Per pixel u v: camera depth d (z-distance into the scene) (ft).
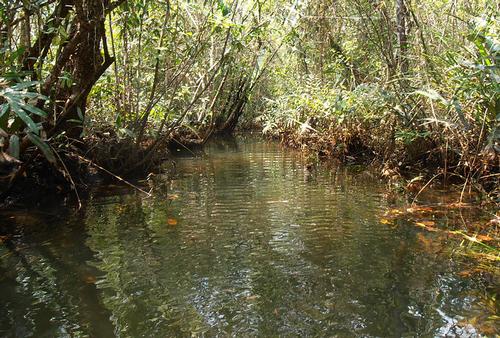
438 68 18.25
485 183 16.55
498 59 13.62
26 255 10.16
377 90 20.63
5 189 13.94
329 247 10.60
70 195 16.06
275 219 12.96
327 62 30.91
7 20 13.08
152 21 20.47
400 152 21.29
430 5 22.40
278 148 32.78
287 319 7.39
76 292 8.34
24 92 11.08
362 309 7.70
